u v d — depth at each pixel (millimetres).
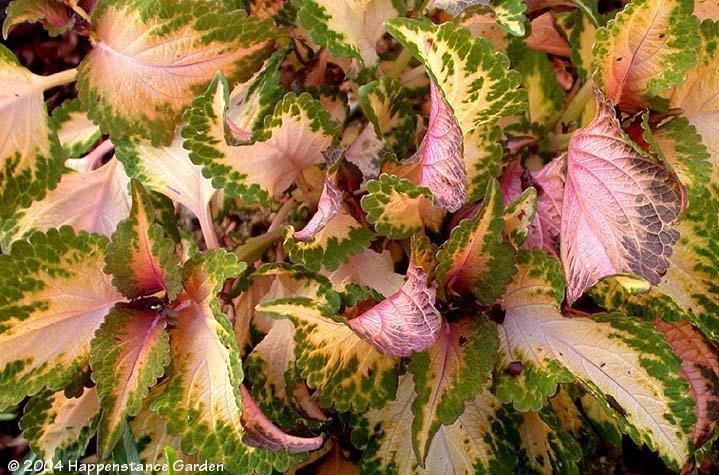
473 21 498
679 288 511
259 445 454
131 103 519
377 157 519
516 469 528
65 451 527
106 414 467
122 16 506
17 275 472
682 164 493
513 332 490
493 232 463
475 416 521
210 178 490
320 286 490
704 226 503
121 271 479
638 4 465
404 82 552
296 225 537
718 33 497
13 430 693
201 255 481
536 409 467
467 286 488
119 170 569
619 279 438
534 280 487
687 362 518
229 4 528
